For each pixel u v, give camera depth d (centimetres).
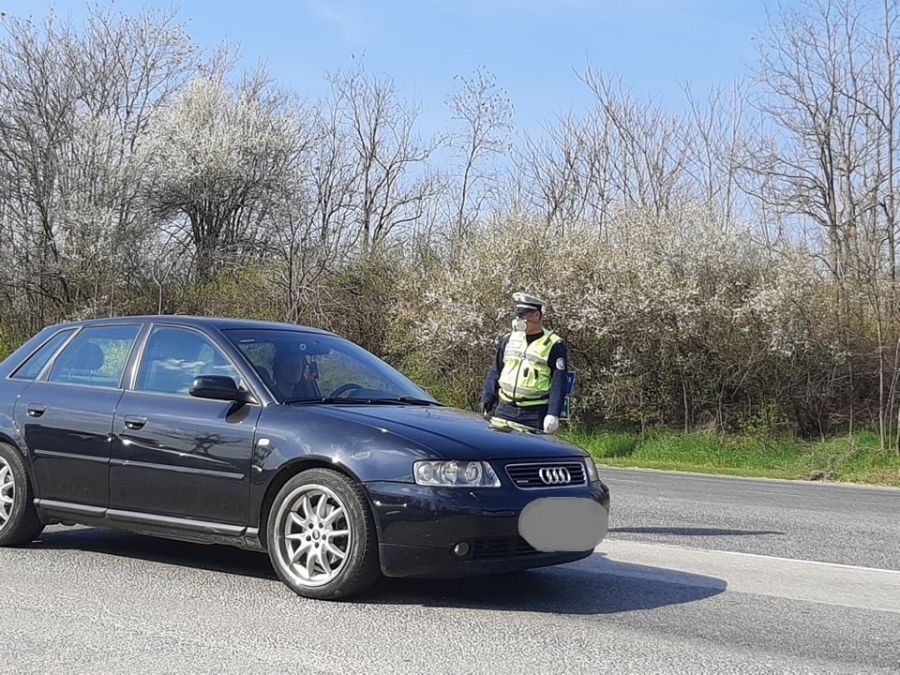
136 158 3328
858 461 1703
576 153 2858
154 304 2980
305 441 591
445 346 2212
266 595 591
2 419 728
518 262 2209
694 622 552
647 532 868
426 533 550
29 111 3183
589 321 2089
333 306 2645
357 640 500
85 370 721
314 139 3438
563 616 559
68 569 659
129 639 495
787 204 2342
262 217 3538
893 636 531
